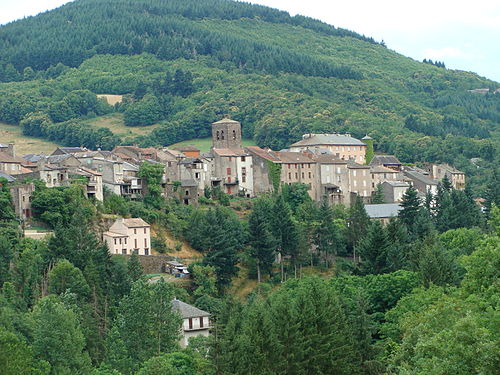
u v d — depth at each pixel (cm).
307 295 14538
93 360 15825
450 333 8444
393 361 10738
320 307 13850
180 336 16050
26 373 13250
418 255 18762
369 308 15125
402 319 13088
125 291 18738
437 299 13650
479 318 9062
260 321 13350
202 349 14775
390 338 14062
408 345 10694
